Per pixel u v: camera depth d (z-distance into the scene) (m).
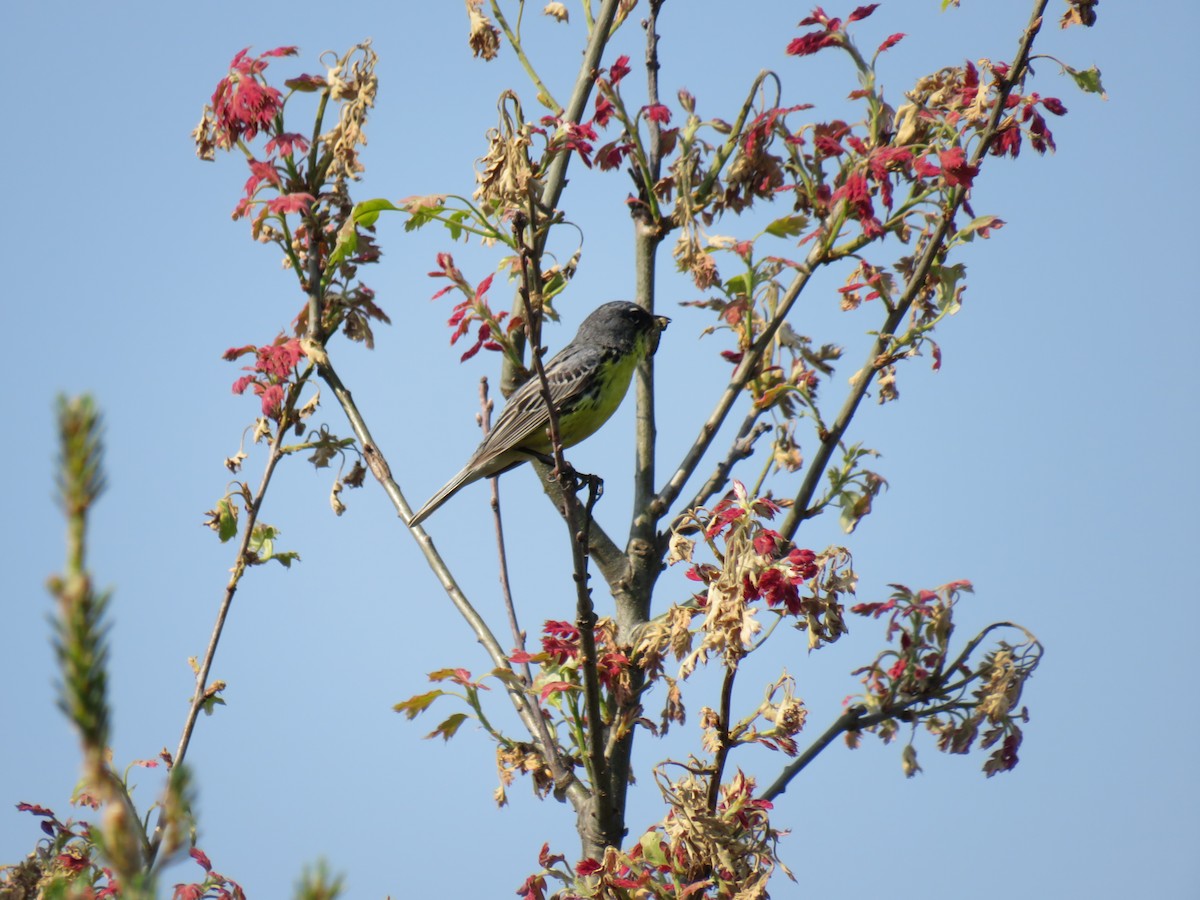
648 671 10.64
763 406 12.39
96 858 8.95
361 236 12.47
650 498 12.62
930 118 11.47
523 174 9.82
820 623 9.12
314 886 3.78
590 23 13.65
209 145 12.10
